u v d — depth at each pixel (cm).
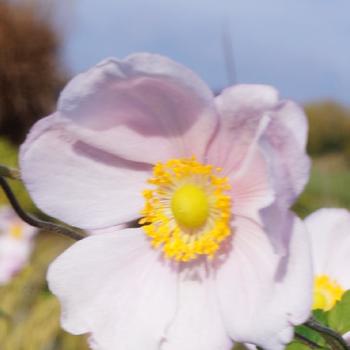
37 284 97
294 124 25
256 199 27
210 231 28
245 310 26
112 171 28
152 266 28
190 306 27
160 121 27
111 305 27
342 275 34
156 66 25
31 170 27
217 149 27
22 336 93
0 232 93
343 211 34
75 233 28
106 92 26
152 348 26
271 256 26
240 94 25
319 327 26
